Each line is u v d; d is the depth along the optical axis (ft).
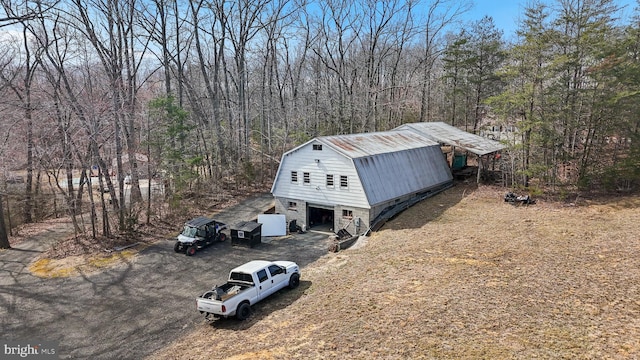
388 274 49.42
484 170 108.58
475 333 32.78
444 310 37.40
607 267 44.73
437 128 116.06
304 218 82.12
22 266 64.49
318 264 60.70
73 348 40.60
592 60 75.87
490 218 71.97
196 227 69.51
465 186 99.96
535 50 77.82
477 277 45.09
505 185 95.91
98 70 105.60
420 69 170.50
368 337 34.04
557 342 30.27
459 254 53.88
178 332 43.04
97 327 44.73
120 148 82.12
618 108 74.64
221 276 58.18
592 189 83.97
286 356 32.86
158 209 87.20
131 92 88.38
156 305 49.57
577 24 78.13
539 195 83.35
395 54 177.37
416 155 93.04
